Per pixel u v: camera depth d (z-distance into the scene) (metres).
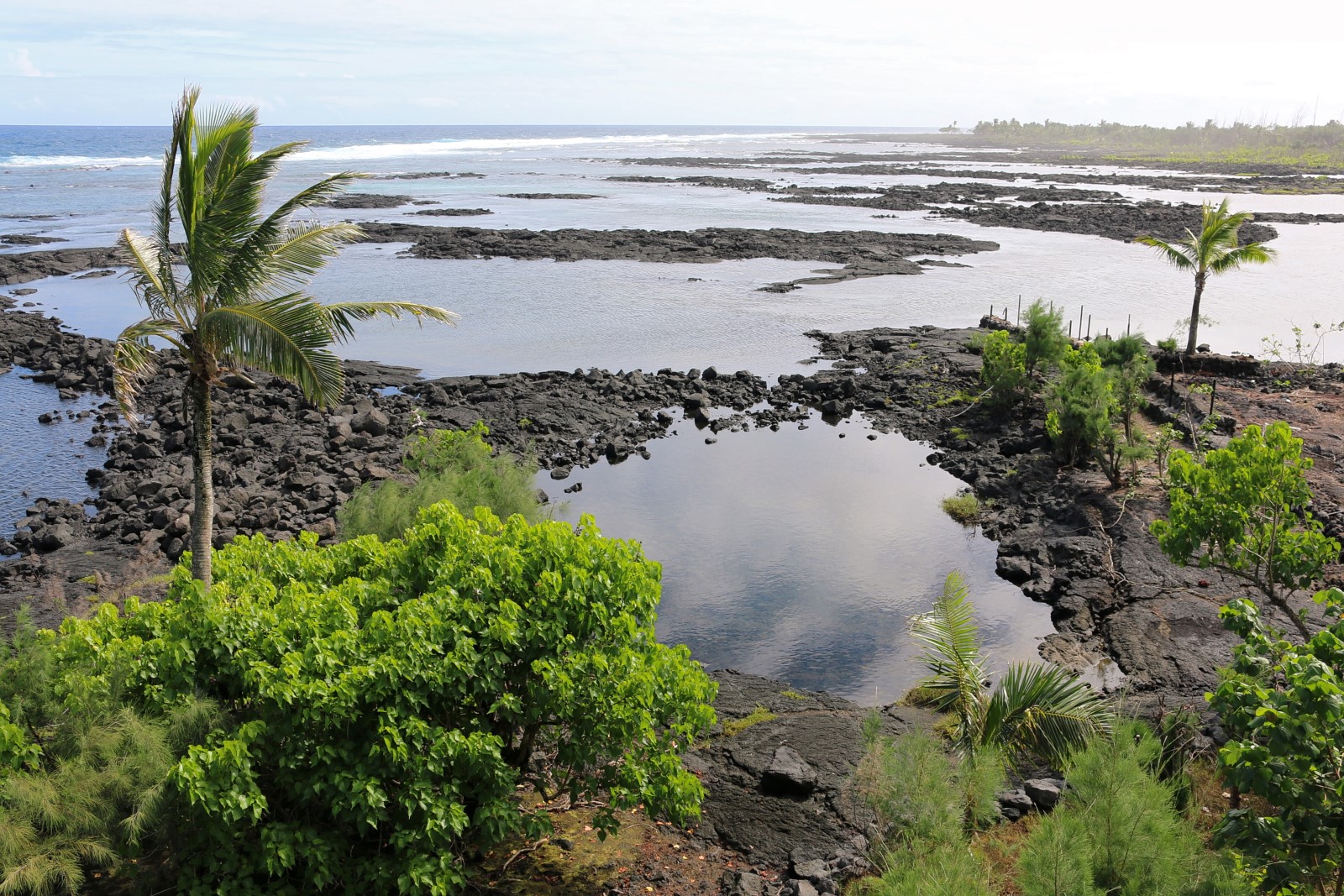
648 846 10.70
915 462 26.66
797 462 26.75
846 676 15.50
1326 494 20.02
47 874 7.43
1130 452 21.06
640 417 30.53
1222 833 7.07
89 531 21.14
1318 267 59.81
